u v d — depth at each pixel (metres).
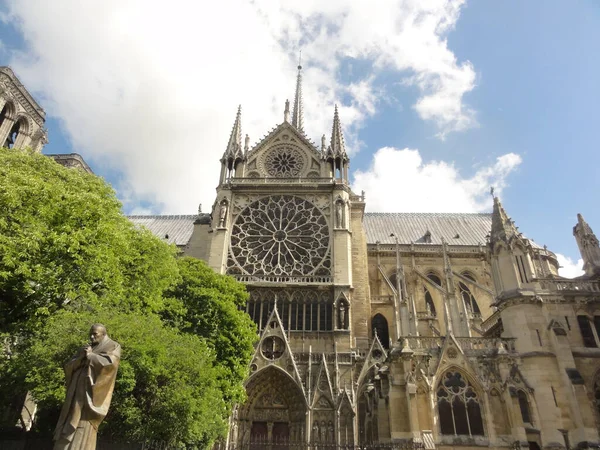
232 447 41.41
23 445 27.91
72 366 11.92
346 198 59.34
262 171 63.97
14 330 24.86
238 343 38.25
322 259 55.66
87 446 11.23
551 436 28.00
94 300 25.25
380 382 34.41
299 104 90.75
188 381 25.77
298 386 45.38
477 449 27.30
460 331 37.91
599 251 35.56
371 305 58.97
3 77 57.72
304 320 51.09
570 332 31.58
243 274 54.50
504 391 28.88
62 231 25.00
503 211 36.94
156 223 85.25
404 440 27.42
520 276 33.56
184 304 37.88
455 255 70.88
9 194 23.70
